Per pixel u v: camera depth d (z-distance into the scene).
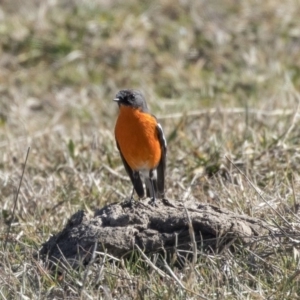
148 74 19.92
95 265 8.97
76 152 13.52
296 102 15.73
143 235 9.23
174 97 18.83
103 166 12.85
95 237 9.18
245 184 11.33
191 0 21.73
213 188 11.55
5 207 11.62
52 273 9.04
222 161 12.51
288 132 13.23
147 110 10.59
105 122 16.62
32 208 11.59
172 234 9.21
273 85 18.36
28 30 20.97
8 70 20.17
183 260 9.09
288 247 8.85
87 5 21.69
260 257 8.76
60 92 19.52
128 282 8.55
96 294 8.39
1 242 10.13
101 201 11.63
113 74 19.98
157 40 20.80
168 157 13.07
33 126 17.09
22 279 8.75
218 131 14.12
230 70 19.73
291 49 20.38
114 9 21.75
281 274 8.55
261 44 20.58
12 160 13.77
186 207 9.51
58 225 10.89
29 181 12.25
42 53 20.59
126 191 12.04
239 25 21.06
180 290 8.17
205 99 18.17
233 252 9.18
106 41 20.75
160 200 9.90
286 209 9.99
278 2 21.97
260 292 8.17
